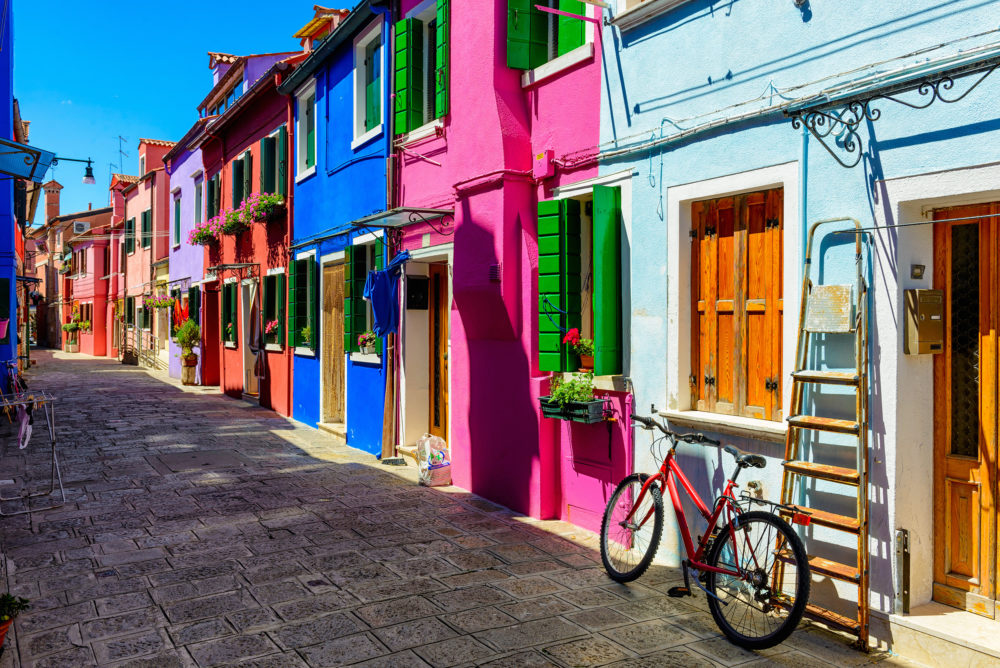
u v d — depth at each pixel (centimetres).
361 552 577
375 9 983
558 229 635
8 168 790
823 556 438
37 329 5447
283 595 484
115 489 793
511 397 716
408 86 907
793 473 430
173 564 547
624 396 596
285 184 1359
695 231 547
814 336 445
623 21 585
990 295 391
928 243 414
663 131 557
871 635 407
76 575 522
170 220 2438
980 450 395
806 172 448
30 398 782
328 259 1185
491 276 703
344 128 1115
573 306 643
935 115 382
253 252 1590
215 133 1752
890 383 401
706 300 538
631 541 521
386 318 928
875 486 407
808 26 447
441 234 852
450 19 810
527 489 692
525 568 541
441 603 471
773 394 488
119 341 3512
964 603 401
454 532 636
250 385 1677
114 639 415
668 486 494
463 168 757
